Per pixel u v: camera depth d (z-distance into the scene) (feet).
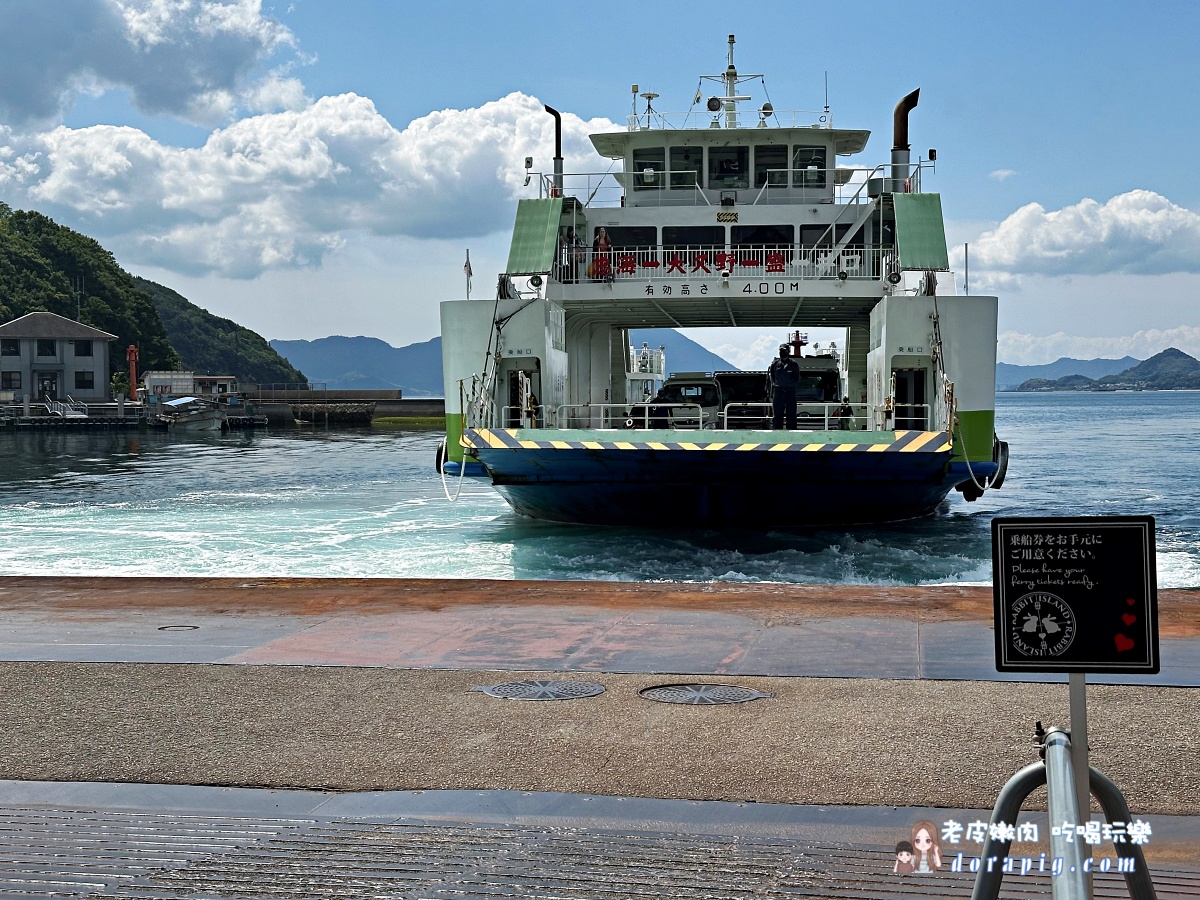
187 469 133.80
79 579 36.65
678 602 32.32
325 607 32.09
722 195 77.36
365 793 17.46
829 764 18.40
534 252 65.57
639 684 23.65
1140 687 22.54
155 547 59.77
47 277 442.91
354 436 265.13
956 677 23.81
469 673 24.62
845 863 14.66
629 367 111.96
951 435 54.95
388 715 21.47
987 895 10.02
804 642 27.25
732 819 16.20
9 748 19.65
